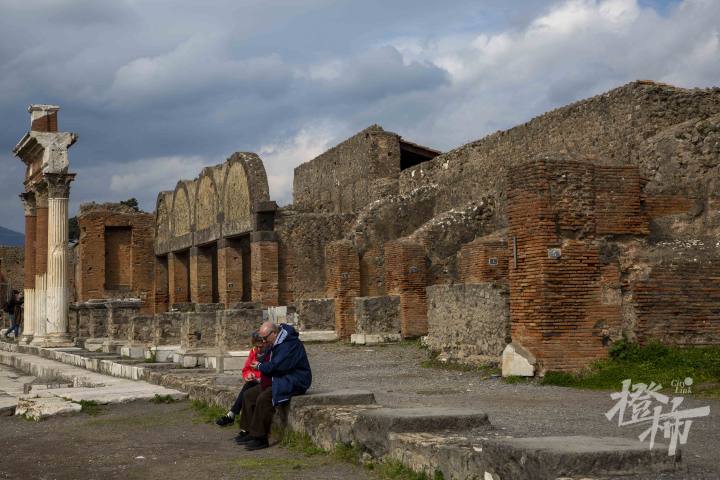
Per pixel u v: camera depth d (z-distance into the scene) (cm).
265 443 1037
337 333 3169
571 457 616
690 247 1596
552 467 614
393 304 2856
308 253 3619
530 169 1573
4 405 1530
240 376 1664
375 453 848
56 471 973
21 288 6831
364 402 1048
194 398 1504
